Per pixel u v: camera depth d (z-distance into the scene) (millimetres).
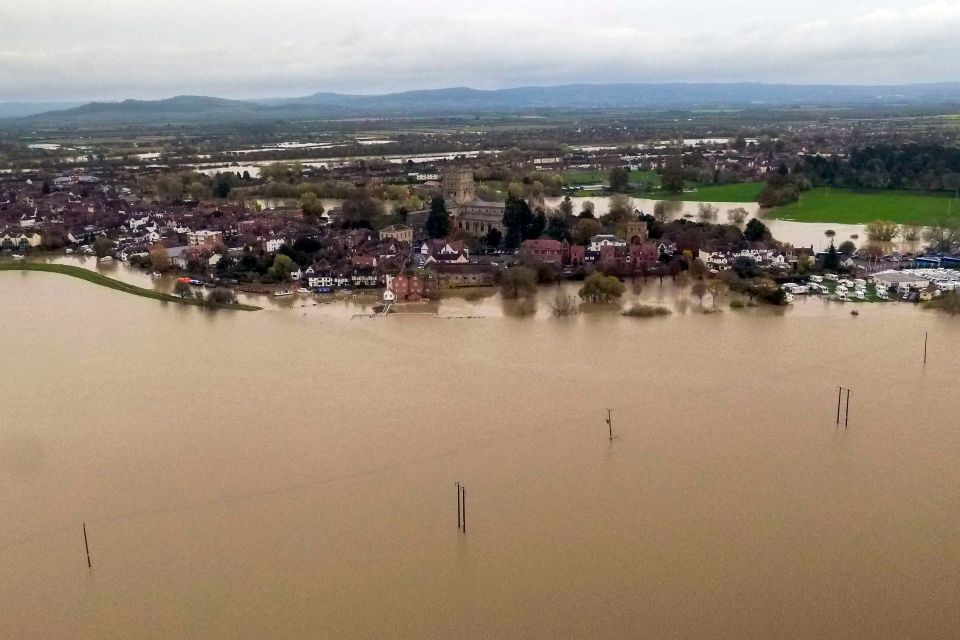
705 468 198125
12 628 147500
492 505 183625
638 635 143000
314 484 194375
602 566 161500
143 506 186250
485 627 145750
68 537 174625
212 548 170000
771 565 160625
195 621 148750
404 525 176750
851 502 181750
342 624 147250
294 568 163000
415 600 153000
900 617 145750
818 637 141625
